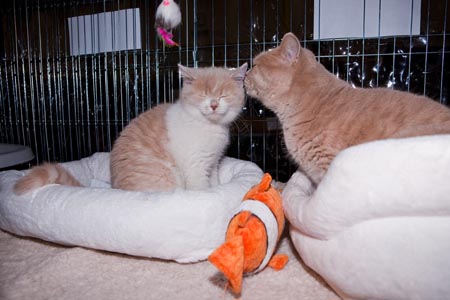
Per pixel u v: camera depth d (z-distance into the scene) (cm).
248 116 212
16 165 216
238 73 174
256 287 110
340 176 88
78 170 196
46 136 238
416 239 82
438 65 188
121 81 224
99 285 113
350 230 91
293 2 214
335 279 96
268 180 123
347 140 121
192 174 169
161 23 157
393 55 187
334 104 128
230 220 114
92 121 235
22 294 108
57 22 229
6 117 253
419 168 79
